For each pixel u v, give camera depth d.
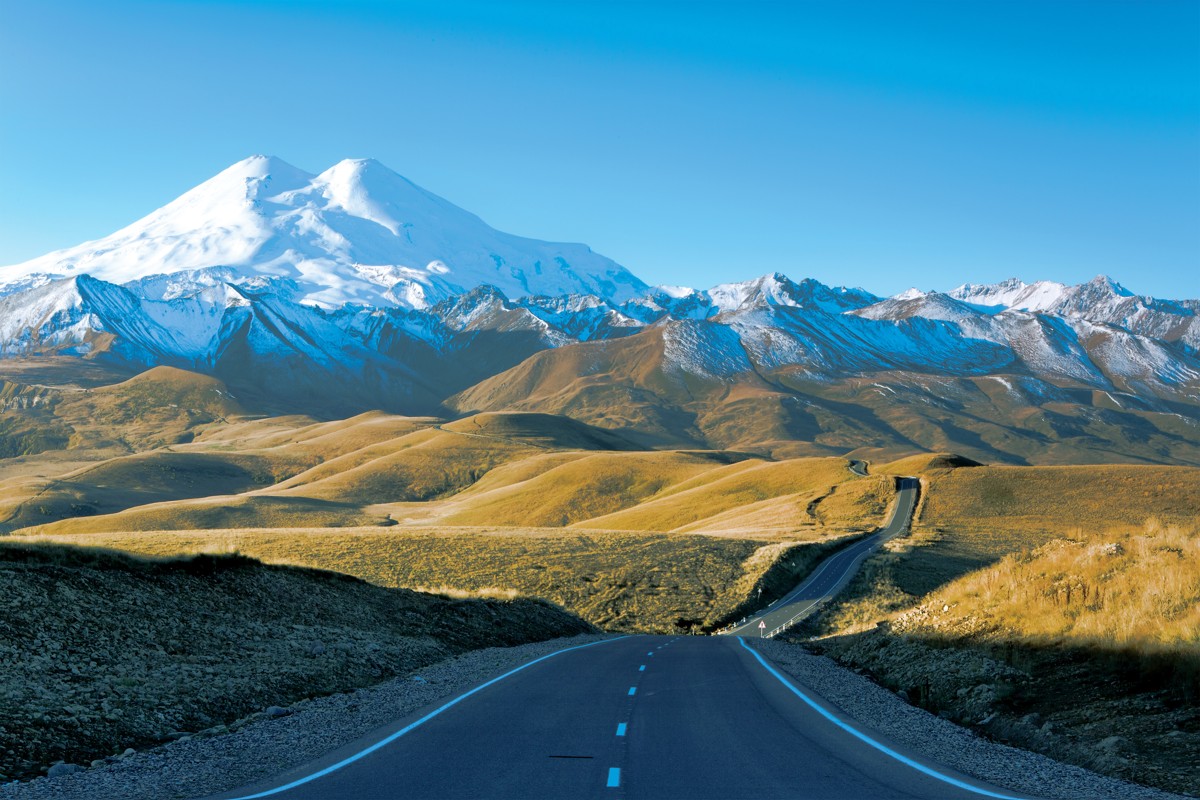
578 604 62.81
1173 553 24.44
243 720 16.23
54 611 19.41
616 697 19.48
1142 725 14.37
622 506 175.75
